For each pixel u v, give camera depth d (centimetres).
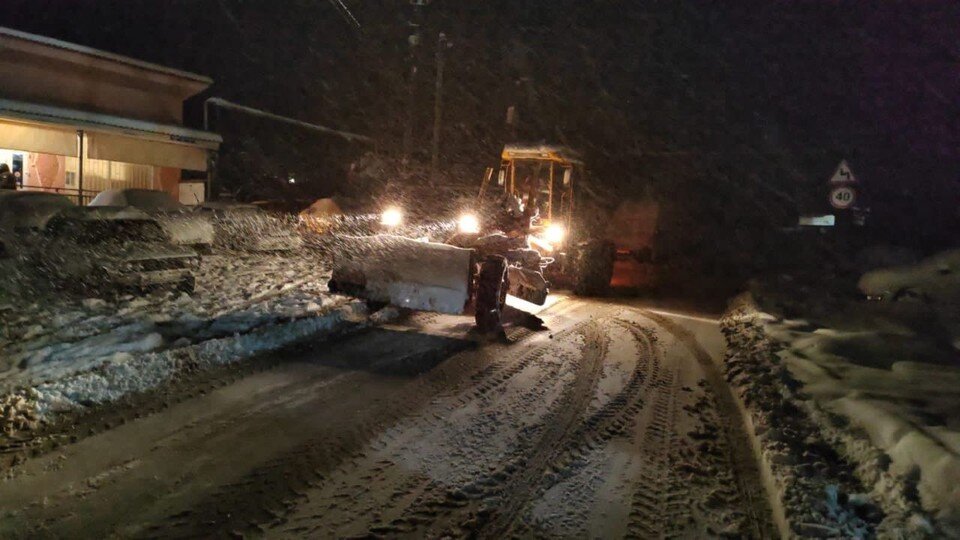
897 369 786
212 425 591
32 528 411
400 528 434
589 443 600
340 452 547
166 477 488
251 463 517
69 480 476
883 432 562
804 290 1545
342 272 1009
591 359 916
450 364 834
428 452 558
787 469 518
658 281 2078
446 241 1193
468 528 439
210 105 3020
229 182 3356
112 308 1014
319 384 721
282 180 3481
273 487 480
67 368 692
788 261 2409
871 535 425
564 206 1655
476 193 1641
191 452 532
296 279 1395
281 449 546
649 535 445
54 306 998
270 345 862
